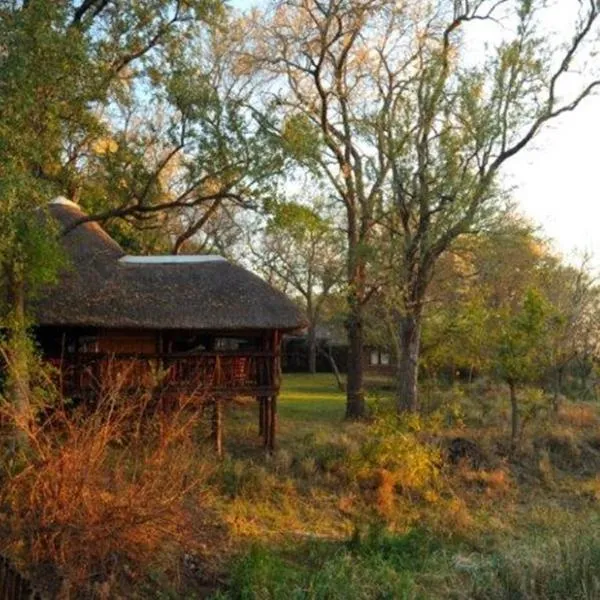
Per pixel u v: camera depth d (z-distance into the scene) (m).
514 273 32.69
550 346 26.95
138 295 20.64
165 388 18.80
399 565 13.53
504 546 14.20
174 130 17.45
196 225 30.98
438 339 26.00
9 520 11.73
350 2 25.28
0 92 13.16
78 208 22.31
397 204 24.27
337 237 26.08
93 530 11.31
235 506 16.81
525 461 22.72
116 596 11.04
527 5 23.05
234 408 25.92
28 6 13.66
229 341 29.16
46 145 14.77
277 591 11.65
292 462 20.03
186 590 11.88
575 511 19.23
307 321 20.86
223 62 25.64
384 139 24.58
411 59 25.38
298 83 25.91
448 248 24.81
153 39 16.80
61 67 13.98
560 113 23.36
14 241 14.49
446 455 21.62
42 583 10.80
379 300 26.78
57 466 11.59
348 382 26.08
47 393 15.70
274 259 39.97
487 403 28.05
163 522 12.19
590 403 29.98
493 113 23.11
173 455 14.11
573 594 10.32
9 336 17.17
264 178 17.47
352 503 18.41
